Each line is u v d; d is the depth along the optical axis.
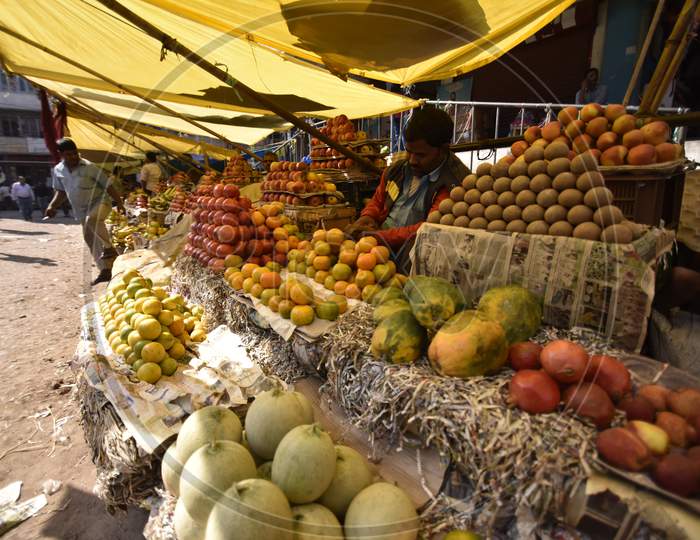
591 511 0.75
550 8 2.08
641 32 3.36
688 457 0.71
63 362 3.39
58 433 2.49
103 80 3.78
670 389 0.87
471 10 1.37
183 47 2.17
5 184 17.95
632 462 0.73
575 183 1.23
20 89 17.70
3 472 2.19
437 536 0.95
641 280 1.04
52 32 3.04
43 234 10.17
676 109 2.92
